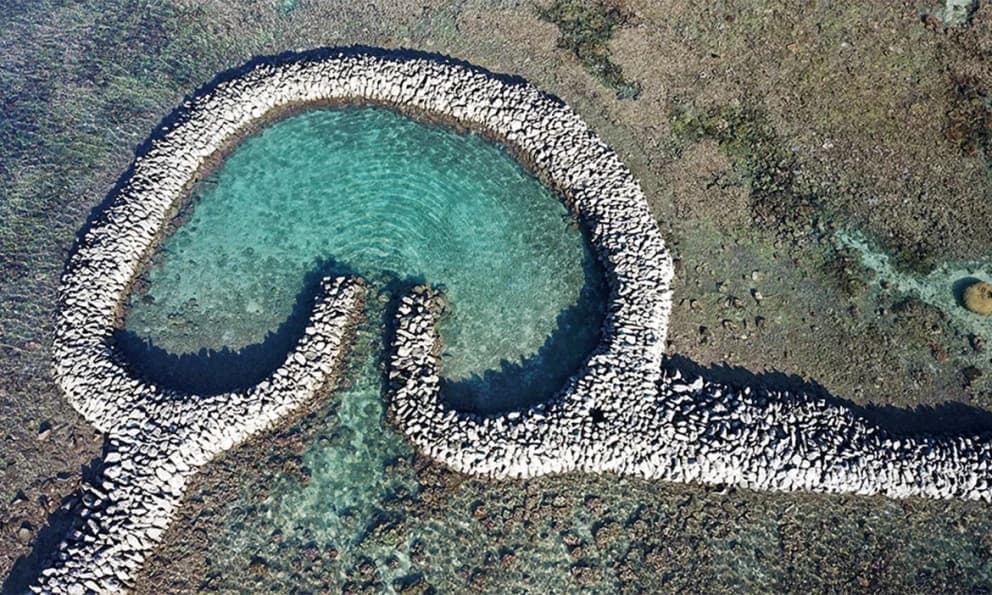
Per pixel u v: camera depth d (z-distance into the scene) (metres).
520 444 21.20
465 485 21.25
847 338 23.69
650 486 21.36
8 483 20.98
